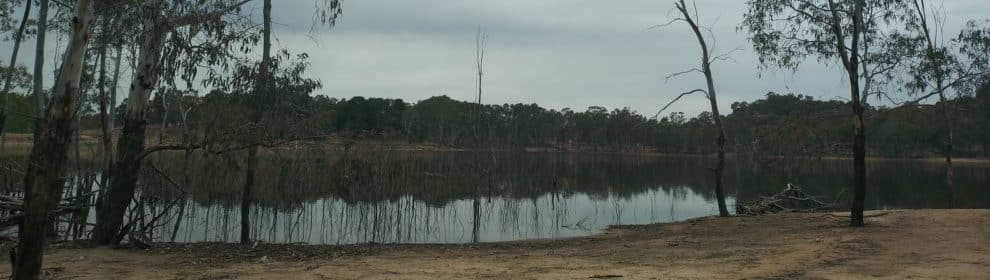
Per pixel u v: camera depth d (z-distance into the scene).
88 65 16.30
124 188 11.63
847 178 39.50
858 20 13.95
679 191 30.84
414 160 22.03
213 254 11.13
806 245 11.16
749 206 21.64
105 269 9.36
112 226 11.57
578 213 21.36
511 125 90.94
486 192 23.64
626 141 90.94
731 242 12.32
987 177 38.81
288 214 17.58
